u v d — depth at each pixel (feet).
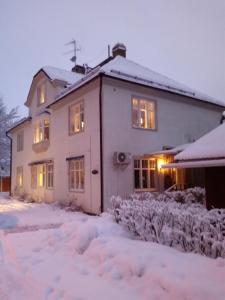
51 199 57.57
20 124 73.97
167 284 13.20
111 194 42.32
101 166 41.93
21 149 77.25
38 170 65.00
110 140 43.21
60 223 35.55
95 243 19.75
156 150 48.83
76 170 49.08
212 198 22.13
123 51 62.44
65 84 58.54
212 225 16.97
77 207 46.32
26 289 15.21
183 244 18.43
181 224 18.80
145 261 15.69
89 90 45.88
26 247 22.98
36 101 67.31
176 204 25.67
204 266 14.46
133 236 22.38
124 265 16.07
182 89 54.80
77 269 17.47
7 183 101.76
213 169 22.30
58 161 55.16
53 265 18.48
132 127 46.09
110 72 44.88
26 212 45.39
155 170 48.65
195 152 22.75
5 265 19.02
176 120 52.85
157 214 20.81
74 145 49.57
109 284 15.05
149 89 48.55
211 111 60.18
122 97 45.44
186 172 47.78
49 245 22.70
